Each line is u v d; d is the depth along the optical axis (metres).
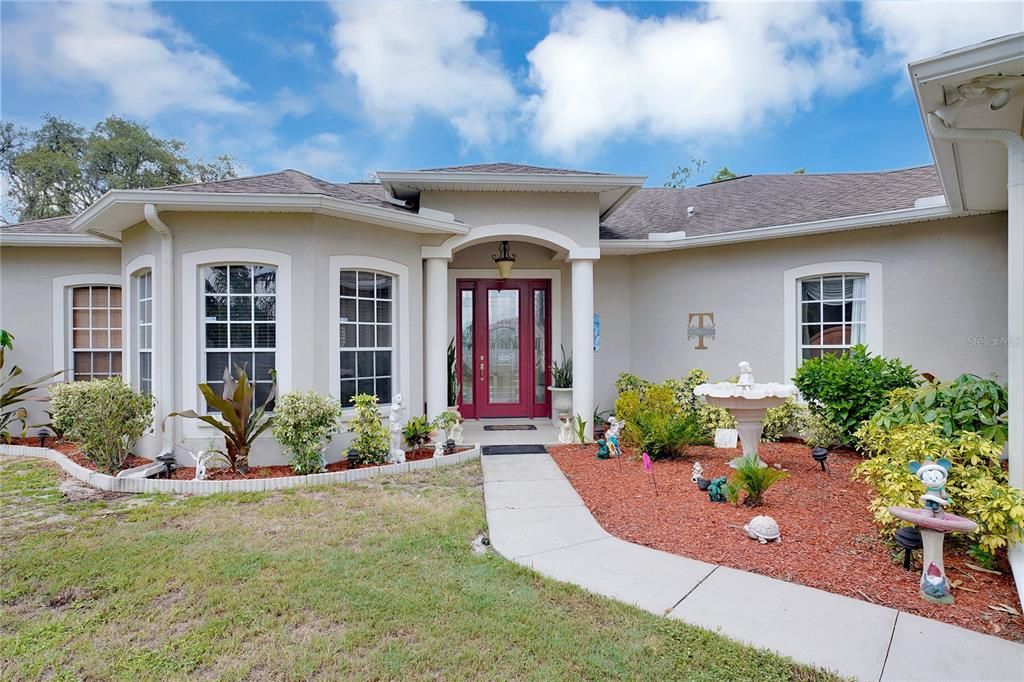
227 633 3.00
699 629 3.01
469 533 4.61
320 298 7.02
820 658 2.73
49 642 2.93
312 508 5.29
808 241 8.79
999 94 3.64
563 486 6.16
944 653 2.76
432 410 8.55
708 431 8.37
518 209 8.71
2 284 9.48
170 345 6.82
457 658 2.75
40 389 9.55
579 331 8.96
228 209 6.70
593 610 3.25
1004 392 4.86
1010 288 3.93
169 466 6.33
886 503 4.02
